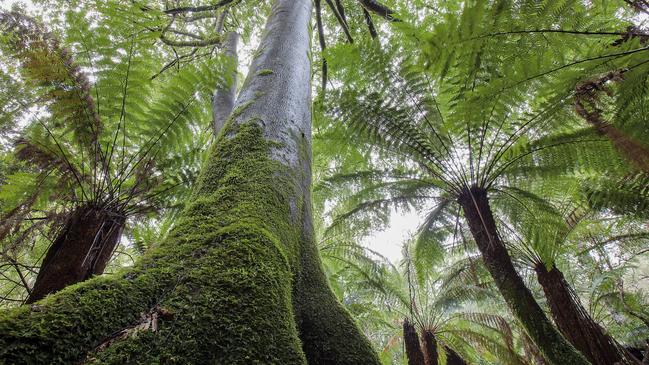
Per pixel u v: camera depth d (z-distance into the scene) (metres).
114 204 2.11
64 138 2.40
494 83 2.10
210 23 7.47
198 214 1.09
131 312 0.67
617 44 2.11
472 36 1.71
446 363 5.15
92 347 0.58
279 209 1.22
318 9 6.20
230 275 0.83
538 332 2.48
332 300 1.15
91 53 2.29
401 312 6.36
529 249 4.12
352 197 4.65
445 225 4.44
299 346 0.79
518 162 3.21
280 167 1.42
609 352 3.15
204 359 0.64
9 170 2.78
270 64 2.27
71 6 3.23
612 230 5.89
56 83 1.95
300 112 1.98
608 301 6.04
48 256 1.77
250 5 7.72
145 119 2.49
